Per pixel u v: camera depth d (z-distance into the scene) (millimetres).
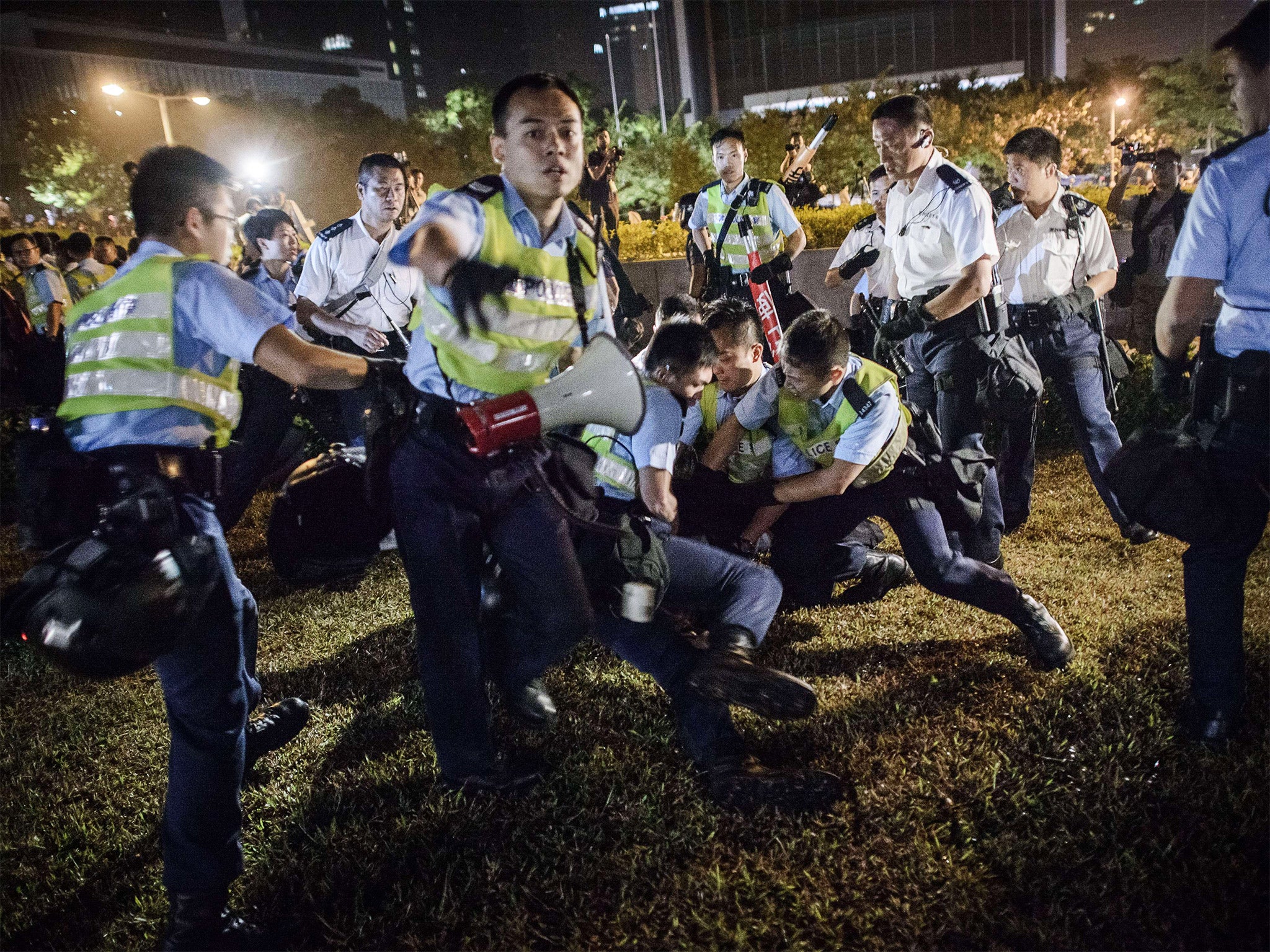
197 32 57844
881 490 2924
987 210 3510
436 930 2061
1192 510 2244
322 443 5949
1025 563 3711
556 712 2697
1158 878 1988
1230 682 2367
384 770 2629
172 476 1889
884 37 44094
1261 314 2135
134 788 2711
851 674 2965
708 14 45188
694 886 2090
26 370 6387
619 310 3730
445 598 2217
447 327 2066
